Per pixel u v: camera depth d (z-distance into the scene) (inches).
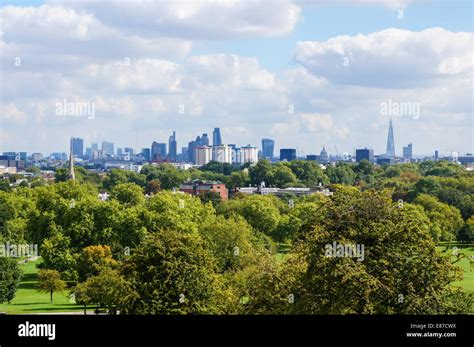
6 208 5349.4
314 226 1598.2
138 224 3986.2
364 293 1472.7
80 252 3814.0
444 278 1555.1
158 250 1879.9
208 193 7805.1
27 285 3789.4
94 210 4008.4
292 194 7628.0
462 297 1588.3
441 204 5482.3
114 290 2034.9
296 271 1715.1
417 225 1592.0
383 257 1526.8
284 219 5211.6
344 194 1658.5
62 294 3289.9
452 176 7716.5
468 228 5265.8
